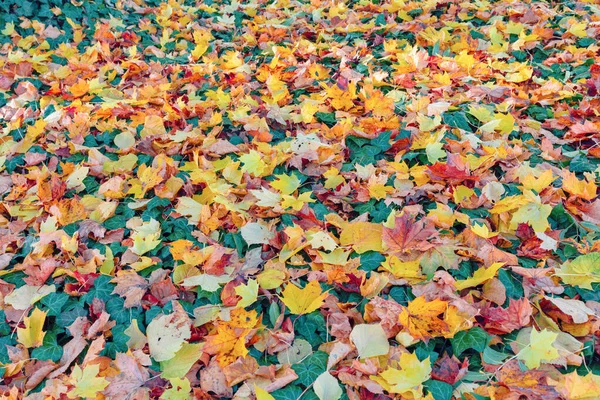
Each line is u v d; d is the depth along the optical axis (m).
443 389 1.19
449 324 1.30
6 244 1.66
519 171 1.79
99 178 1.97
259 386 1.24
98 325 1.37
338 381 1.26
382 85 2.42
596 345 1.27
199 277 1.48
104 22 3.39
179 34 3.40
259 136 2.07
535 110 2.21
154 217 1.75
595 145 1.93
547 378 1.18
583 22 2.82
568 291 1.41
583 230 1.59
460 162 1.74
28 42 2.96
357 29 3.07
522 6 3.16
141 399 1.24
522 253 1.52
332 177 1.84
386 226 1.59
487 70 2.46
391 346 1.30
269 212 1.71
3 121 2.31
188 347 1.33
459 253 1.51
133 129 2.16
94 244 1.68
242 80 2.59
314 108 2.13
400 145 1.96
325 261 1.51
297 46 2.91
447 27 3.07
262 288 1.46
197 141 2.06
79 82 2.44
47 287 1.50
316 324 1.39
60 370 1.30
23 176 1.96
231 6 3.78
